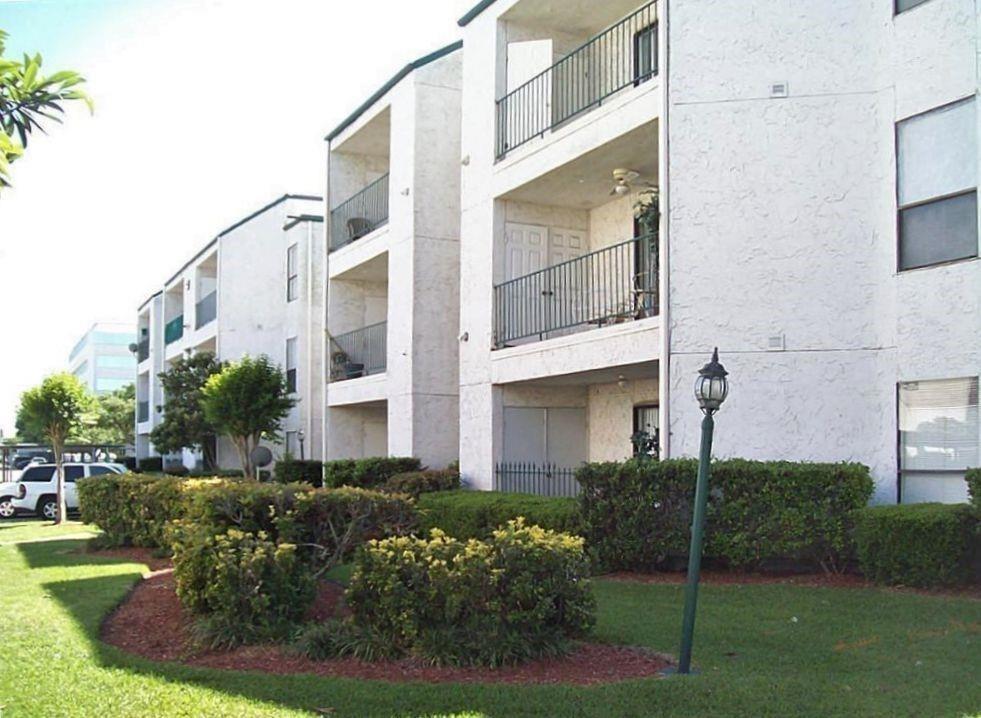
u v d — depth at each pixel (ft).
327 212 81.15
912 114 39.22
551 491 57.00
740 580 37.58
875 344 39.91
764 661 24.66
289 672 24.45
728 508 38.04
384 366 79.30
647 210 47.73
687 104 42.55
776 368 40.88
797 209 41.01
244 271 108.99
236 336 108.78
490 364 56.29
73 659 25.84
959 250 37.81
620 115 46.11
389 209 69.87
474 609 24.86
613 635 27.63
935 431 38.14
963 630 27.71
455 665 24.34
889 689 21.84
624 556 39.50
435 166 66.28
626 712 20.34
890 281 39.55
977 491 33.60
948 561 33.68
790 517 37.27
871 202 40.24
